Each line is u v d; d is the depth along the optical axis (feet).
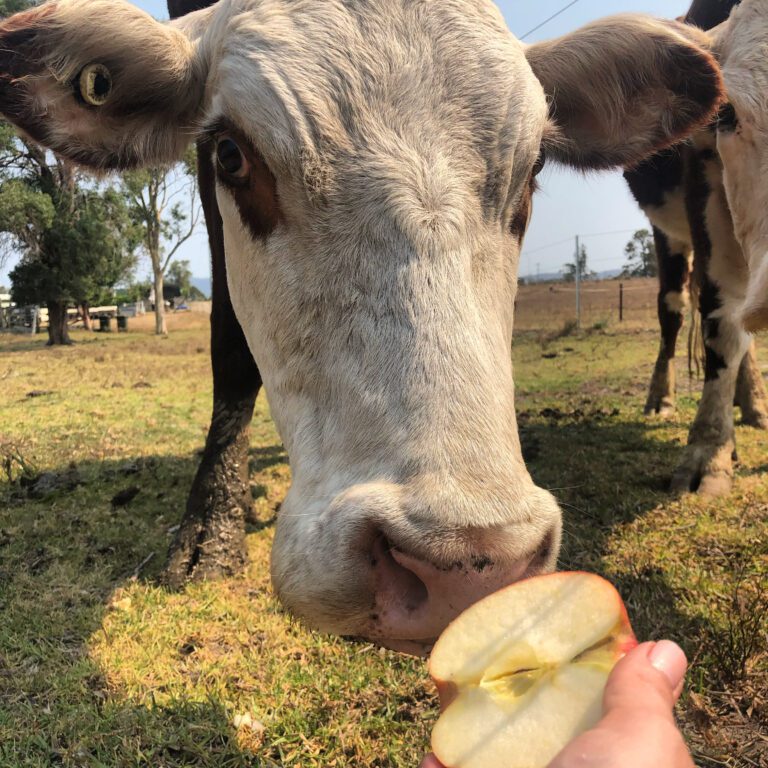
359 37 1.53
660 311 5.14
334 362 1.41
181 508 3.51
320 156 1.44
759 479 3.63
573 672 0.76
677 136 2.34
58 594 2.59
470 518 1.15
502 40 1.63
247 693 2.02
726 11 3.44
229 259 1.83
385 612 1.22
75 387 8.13
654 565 2.68
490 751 0.72
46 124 1.85
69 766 1.73
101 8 1.72
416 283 1.35
